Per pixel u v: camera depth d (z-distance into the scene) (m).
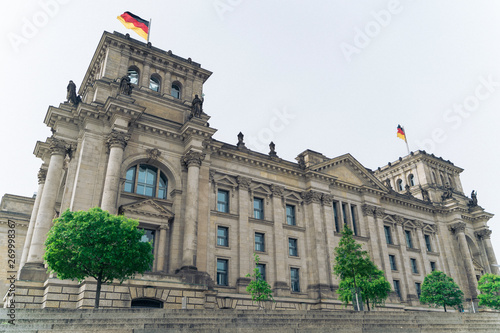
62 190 49.44
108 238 30.42
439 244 79.31
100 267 30.55
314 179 62.53
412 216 77.25
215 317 25.72
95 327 20.64
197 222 45.88
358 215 66.88
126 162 45.22
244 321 24.39
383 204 73.06
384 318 30.00
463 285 76.25
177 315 25.23
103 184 42.50
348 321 27.73
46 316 22.77
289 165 60.97
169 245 45.25
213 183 53.56
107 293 36.62
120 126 43.75
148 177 47.81
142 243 33.22
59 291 36.03
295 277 56.41
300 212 60.56
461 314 33.78
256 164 58.19
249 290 44.84
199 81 57.50
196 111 50.91
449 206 81.69
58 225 31.14
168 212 45.12
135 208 43.06
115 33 52.00
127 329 19.44
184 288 40.66
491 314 35.28
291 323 25.22
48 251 30.08
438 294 61.19
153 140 48.22
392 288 64.00
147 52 53.66
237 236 52.56
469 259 77.56
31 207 65.38
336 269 49.28
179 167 48.88
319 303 53.91
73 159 44.06
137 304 38.88
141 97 50.25
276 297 51.34
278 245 55.19
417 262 73.25
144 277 39.00
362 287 48.88
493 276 66.94
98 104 46.38
